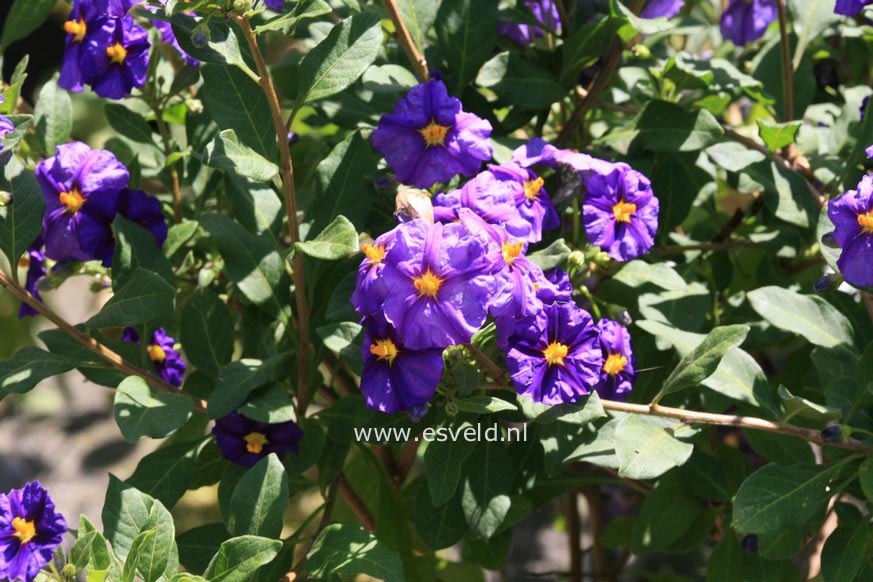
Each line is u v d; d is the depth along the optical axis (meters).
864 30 0.59
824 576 0.49
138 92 0.58
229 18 0.48
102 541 0.46
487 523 0.50
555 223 0.49
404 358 0.45
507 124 0.55
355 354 0.48
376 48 0.48
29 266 0.53
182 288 0.56
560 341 0.46
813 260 0.56
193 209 0.58
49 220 0.50
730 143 0.55
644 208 0.49
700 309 0.52
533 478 0.52
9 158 0.48
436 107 0.49
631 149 0.54
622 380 0.49
